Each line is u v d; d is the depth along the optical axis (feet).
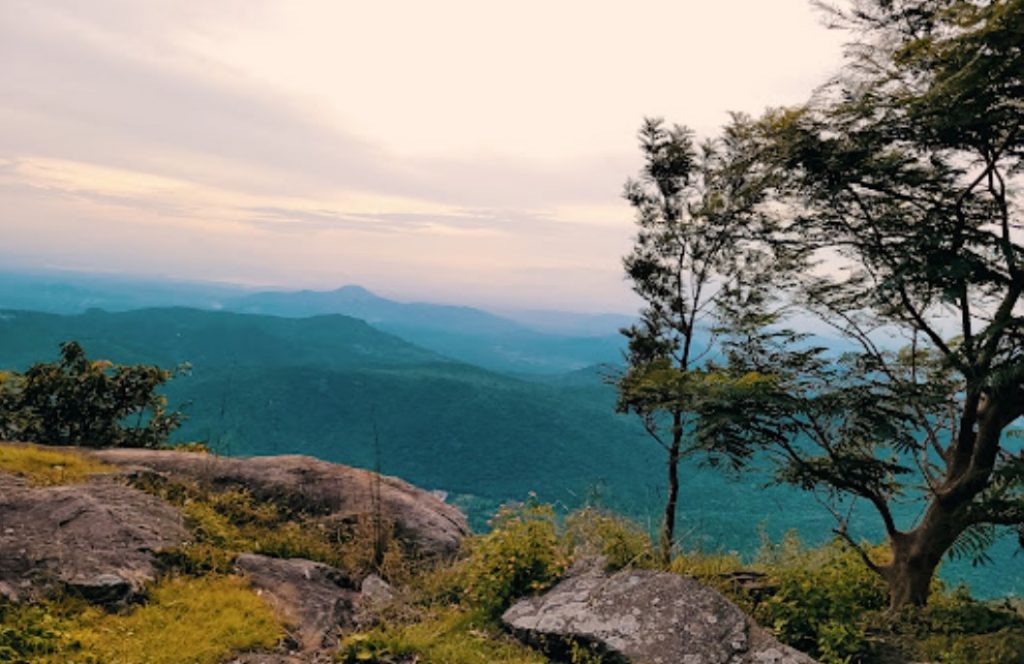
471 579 25.50
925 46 21.13
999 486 23.97
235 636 20.35
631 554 26.25
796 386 27.25
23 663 16.87
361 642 20.80
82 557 22.81
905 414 25.79
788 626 22.38
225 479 36.63
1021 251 22.91
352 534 33.45
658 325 36.50
